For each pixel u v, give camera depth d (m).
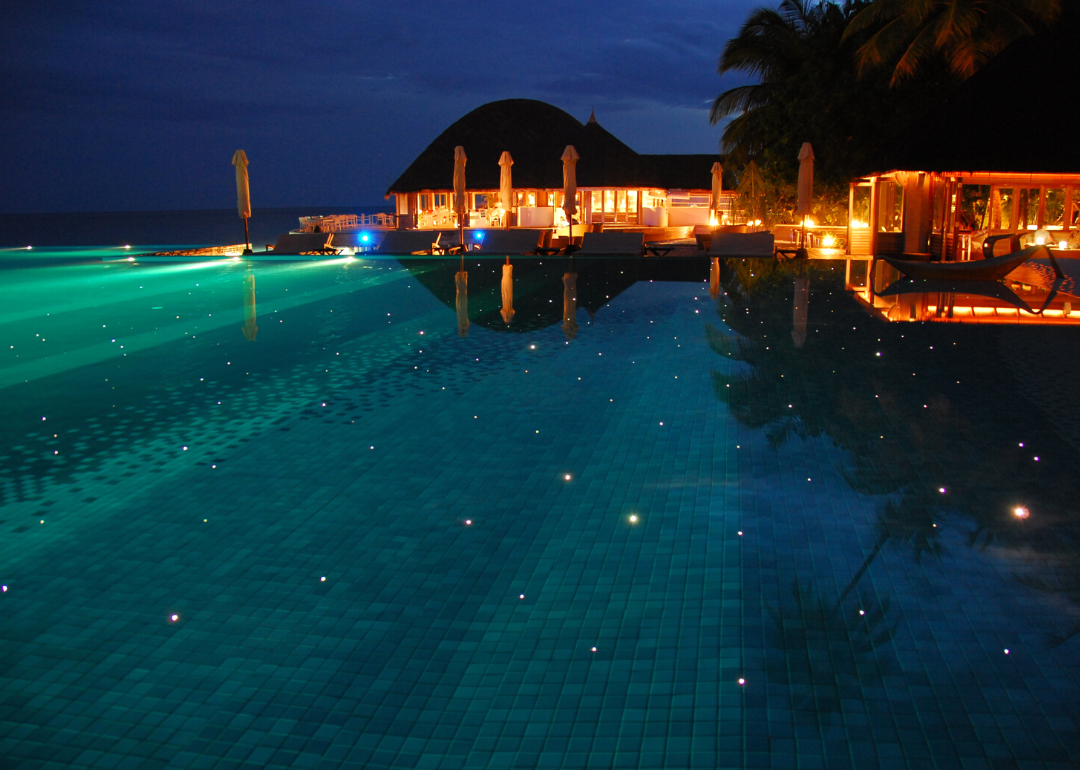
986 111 15.32
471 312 10.61
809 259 17.84
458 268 16.70
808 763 2.32
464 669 2.80
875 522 3.89
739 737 2.43
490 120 31.41
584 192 28.77
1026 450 4.85
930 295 11.57
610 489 4.40
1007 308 10.32
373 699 2.65
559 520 4.02
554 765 2.33
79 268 18.03
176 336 9.20
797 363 7.23
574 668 2.79
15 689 2.72
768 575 3.40
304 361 7.77
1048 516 3.91
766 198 25.06
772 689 2.65
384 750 2.41
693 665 2.79
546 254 19.59
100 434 5.56
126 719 2.56
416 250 21.34
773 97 25.83
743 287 12.81
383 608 3.22
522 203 29.67
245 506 4.27
